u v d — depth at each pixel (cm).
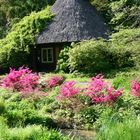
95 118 1466
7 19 4950
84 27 3428
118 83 1902
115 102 1502
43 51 3569
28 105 1602
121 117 1323
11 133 956
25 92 1734
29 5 4784
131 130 799
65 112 1541
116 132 794
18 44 3472
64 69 3219
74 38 3347
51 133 969
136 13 2077
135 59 2006
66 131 1384
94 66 2920
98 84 1588
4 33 4834
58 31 3444
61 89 1631
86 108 1518
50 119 1463
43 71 3534
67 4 3628
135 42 1933
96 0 4088
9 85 1859
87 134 1326
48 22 3547
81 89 1631
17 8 4819
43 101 1667
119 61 2922
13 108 1518
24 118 1371
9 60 3428
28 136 949
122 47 2141
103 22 3666
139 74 2033
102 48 2945
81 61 2944
